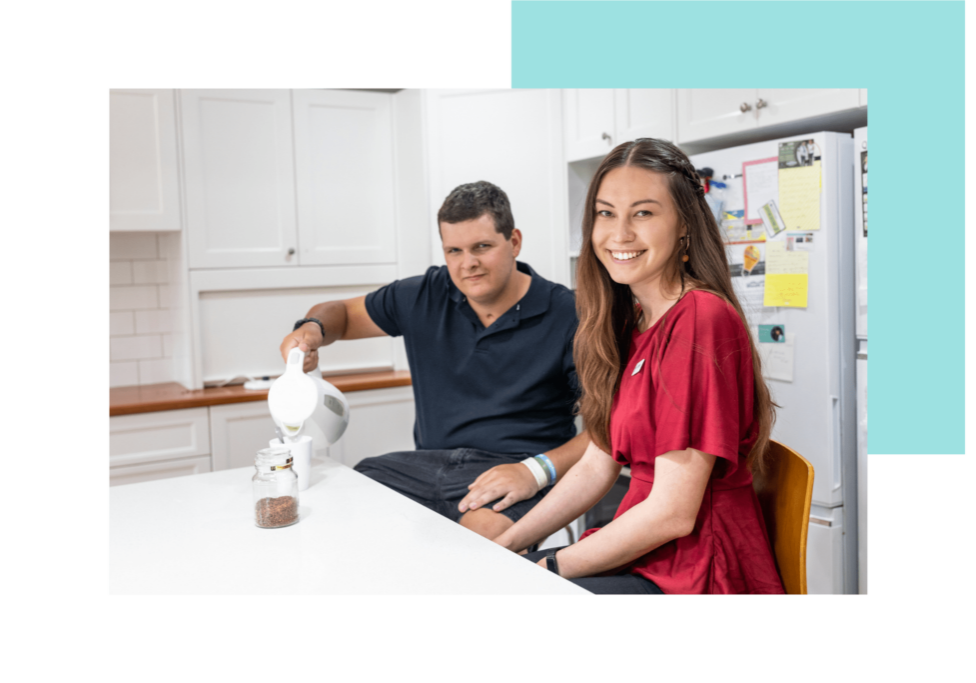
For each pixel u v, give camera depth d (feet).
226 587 3.32
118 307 9.99
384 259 10.47
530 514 4.99
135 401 8.63
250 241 9.74
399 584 3.31
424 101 9.56
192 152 9.35
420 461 6.41
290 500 4.11
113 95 8.87
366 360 10.64
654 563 4.15
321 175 10.06
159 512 4.40
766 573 4.02
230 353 9.85
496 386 6.51
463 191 6.35
